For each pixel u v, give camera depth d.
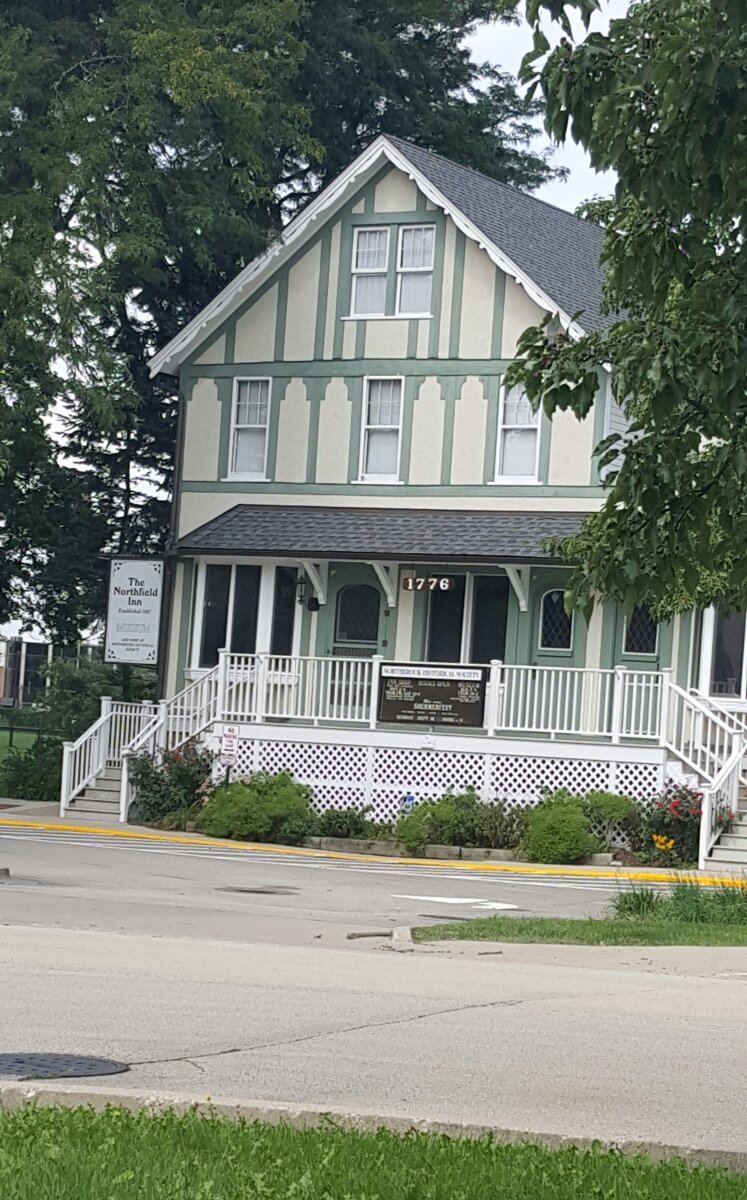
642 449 9.03
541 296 35.12
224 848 30.67
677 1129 9.11
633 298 15.09
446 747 32.62
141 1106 8.67
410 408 36.72
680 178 8.61
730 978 15.97
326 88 45.22
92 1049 10.83
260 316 38.28
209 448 38.56
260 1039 11.47
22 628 44.84
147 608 37.44
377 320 37.12
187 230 39.16
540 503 35.38
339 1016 12.57
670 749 31.09
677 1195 7.19
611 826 30.73
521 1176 7.40
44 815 34.25
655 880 28.14
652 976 15.98
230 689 34.59
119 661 37.59
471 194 37.81
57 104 37.25
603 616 34.31
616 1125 9.16
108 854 27.81
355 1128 8.38
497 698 32.59
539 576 34.78
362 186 37.44
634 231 9.13
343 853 31.08
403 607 35.84
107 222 38.28
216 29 38.44
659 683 31.42
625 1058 11.26
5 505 41.66
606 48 8.88
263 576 36.88
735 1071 10.91
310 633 36.66
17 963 14.56
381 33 46.03
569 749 31.72
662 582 9.29
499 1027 12.36
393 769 33.09
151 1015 12.23
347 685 34.38
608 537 9.27
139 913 19.86
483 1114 9.34
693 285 9.13
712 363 8.59
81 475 44.81
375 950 17.64
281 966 15.48
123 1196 6.81
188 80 36.59
